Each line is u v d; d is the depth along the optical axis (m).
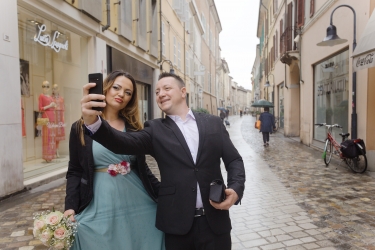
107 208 2.02
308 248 3.36
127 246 2.04
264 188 5.93
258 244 3.49
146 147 1.91
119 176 2.08
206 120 1.99
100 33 9.11
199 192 1.84
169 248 1.87
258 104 18.70
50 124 7.11
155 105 16.25
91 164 2.05
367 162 7.07
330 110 10.48
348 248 3.34
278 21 21.50
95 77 1.59
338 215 4.35
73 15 7.52
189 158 1.85
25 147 6.21
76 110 8.40
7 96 5.13
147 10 14.42
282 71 19.91
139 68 13.60
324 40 7.41
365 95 7.20
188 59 26.27
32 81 6.56
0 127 4.95
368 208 4.62
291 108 17.22
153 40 15.39
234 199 1.77
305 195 5.38
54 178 6.52
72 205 2.04
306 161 8.90
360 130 7.49
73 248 1.95
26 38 6.36
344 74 9.12
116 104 2.12
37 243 3.43
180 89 2.00
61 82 7.71
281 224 4.07
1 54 5.03
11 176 5.20
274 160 9.22
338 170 7.47
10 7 5.27
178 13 21.52
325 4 10.23
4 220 4.12
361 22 7.55
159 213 1.90
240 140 15.80
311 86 12.53
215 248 1.84
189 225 1.79
